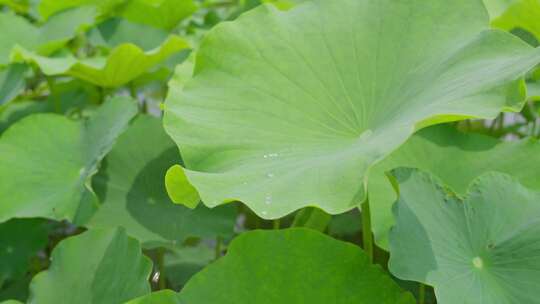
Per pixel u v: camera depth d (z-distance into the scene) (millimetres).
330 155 1687
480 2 1864
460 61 1759
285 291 1690
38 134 2195
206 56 1928
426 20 1881
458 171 1959
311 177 1616
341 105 1838
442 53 1820
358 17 1944
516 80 1598
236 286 1689
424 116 1598
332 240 1714
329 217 1961
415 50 1857
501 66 1669
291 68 1896
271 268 1699
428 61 1824
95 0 2867
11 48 2639
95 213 2021
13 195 2096
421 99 1717
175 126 1810
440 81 1741
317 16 1965
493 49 1743
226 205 2014
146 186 2084
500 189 1710
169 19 2926
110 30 2688
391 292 1689
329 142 1762
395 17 1911
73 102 2732
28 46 2674
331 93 1859
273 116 1831
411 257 1589
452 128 2012
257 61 1911
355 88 1855
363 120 1802
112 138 2084
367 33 1916
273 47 1923
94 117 2240
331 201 1562
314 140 1774
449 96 1655
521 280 1613
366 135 1731
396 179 1674
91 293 1771
